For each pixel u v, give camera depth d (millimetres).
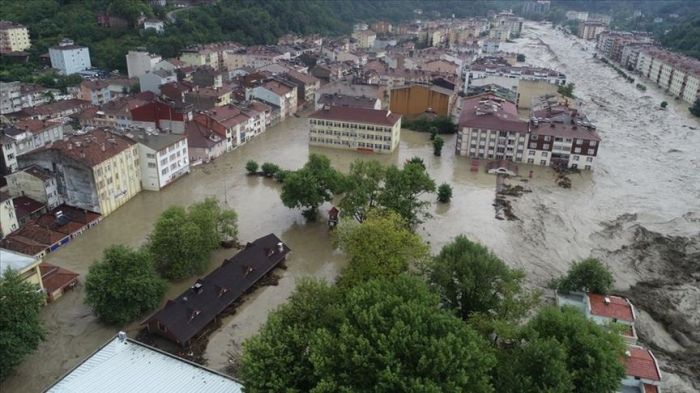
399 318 57625
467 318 79125
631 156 181000
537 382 56812
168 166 143500
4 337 68125
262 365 56281
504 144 172250
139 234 117062
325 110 186750
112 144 129375
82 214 120438
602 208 137875
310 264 106438
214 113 179000
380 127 178375
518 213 133375
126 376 66062
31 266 83812
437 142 178875
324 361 53875
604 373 59125
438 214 131500
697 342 86750
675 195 147625
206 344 81875
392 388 50562
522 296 88562
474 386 53000
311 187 119438
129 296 83062
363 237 85688
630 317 83625
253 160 169250
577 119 180625
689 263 111125
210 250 103375
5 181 131875
